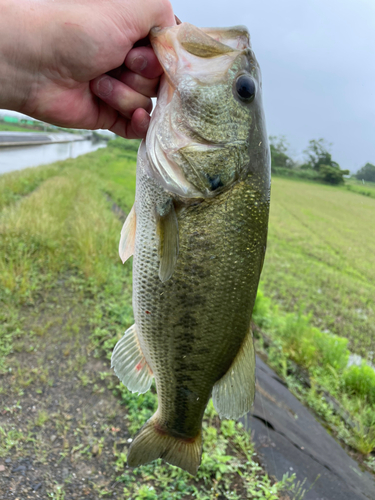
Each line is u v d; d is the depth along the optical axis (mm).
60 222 7926
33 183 13102
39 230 6555
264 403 3852
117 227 8578
